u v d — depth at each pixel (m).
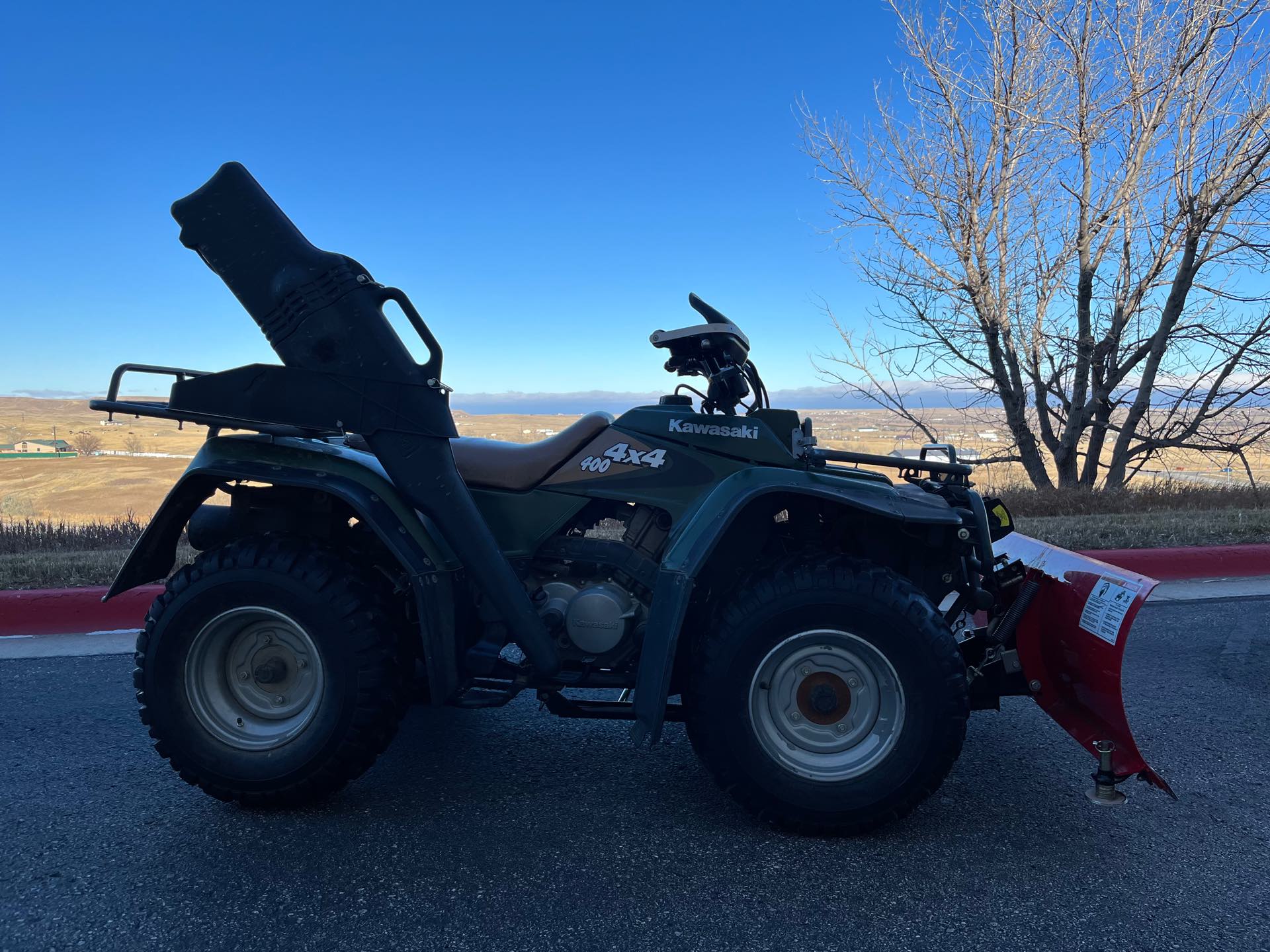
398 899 2.45
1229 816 2.98
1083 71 11.05
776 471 3.12
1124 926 2.30
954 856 2.71
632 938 2.26
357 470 3.06
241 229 2.89
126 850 2.74
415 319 2.94
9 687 4.49
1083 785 3.27
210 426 3.15
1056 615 3.06
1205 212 10.49
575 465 3.26
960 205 11.80
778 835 2.85
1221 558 7.19
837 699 2.86
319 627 2.87
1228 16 10.16
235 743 2.97
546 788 3.24
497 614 3.14
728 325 3.23
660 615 2.87
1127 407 13.87
